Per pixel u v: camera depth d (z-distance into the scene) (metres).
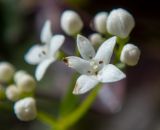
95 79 0.07
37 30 0.11
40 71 0.08
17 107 0.08
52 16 0.11
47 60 0.08
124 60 0.07
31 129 0.10
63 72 0.10
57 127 0.09
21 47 0.11
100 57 0.07
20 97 0.08
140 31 0.11
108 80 0.07
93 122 0.10
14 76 0.09
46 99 0.10
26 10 0.11
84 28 0.11
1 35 0.11
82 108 0.08
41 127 0.10
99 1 0.11
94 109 0.10
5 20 0.11
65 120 0.09
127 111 0.10
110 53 0.07
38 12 0.11
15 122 0.10
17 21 0.11
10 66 0.09
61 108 0.09
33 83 0.08
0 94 0.08
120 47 0.07
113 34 0.07
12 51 0.11
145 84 0.10
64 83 0.10
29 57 0.08
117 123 0.10
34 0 0.11
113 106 0.10
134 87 0.10
